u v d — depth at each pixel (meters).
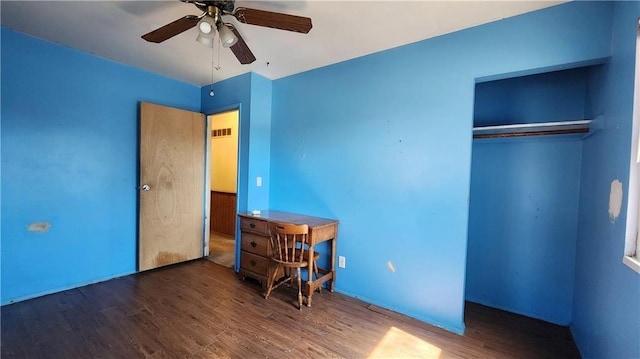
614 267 1.42
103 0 1.81
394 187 2.36
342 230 2.67
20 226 2.33
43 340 1.82
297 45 2.35
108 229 2.85
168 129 3.19
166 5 1.86
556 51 1.74
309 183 2.92
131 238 3.03
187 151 3.38
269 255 2.63
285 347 1.84
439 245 2.16
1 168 2.23
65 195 2.56
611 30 1.59
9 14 1.99
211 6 1.56
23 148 2.32
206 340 1.89
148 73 3.09
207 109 3.55
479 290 2.55
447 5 1.75
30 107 2.34
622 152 1.38
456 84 2.07
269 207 3.27
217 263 3.45
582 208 2.03
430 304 2.20
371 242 2.49
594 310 1.67
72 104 2.57
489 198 2.48
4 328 1.94
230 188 5.05
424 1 1.72
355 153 2.59
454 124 2.09
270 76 3.14
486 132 2.35
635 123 1.28
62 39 2.37
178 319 2.13
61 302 2.34
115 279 2.86
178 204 3.31
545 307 2.27
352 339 1.95
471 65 2.01
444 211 2.13
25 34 2.28
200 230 3.56
